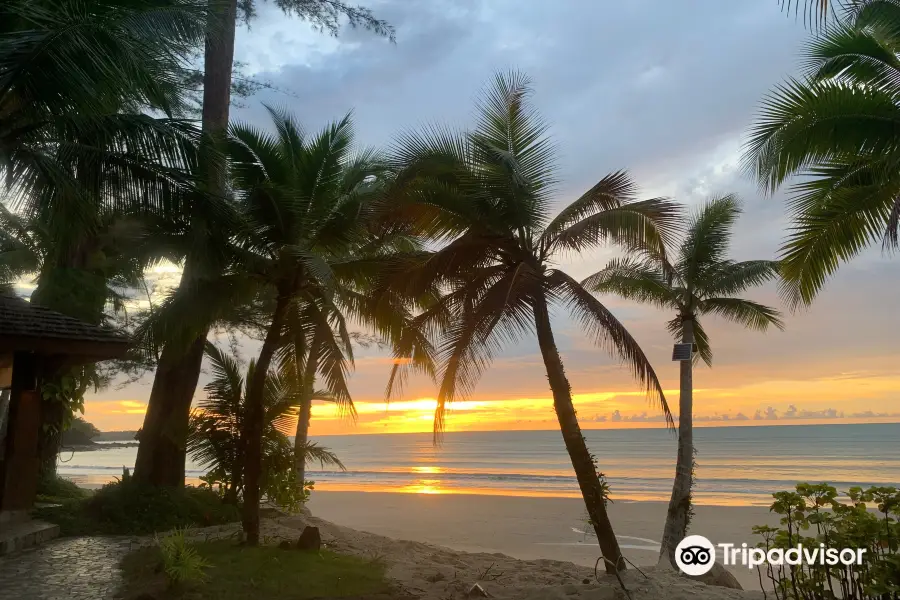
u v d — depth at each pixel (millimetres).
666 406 8102
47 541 8984
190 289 9664
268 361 9039
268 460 12047
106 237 12695
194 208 8773
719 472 51031
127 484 11484
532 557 14438
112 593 6031
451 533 18094
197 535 9680
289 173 9680
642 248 8742
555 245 8555
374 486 40188
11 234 15555
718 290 13805
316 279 8906
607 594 6324
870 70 7465
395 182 8461
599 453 82500
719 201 13938
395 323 10930
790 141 7254
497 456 87812
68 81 7098
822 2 5016
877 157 7441
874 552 4379
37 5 7949
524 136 9023
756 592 6359
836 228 7891
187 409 12812
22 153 7559
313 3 16219
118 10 7973
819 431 132250
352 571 7383
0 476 9242
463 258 8555
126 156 8195
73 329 9625
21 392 9398
